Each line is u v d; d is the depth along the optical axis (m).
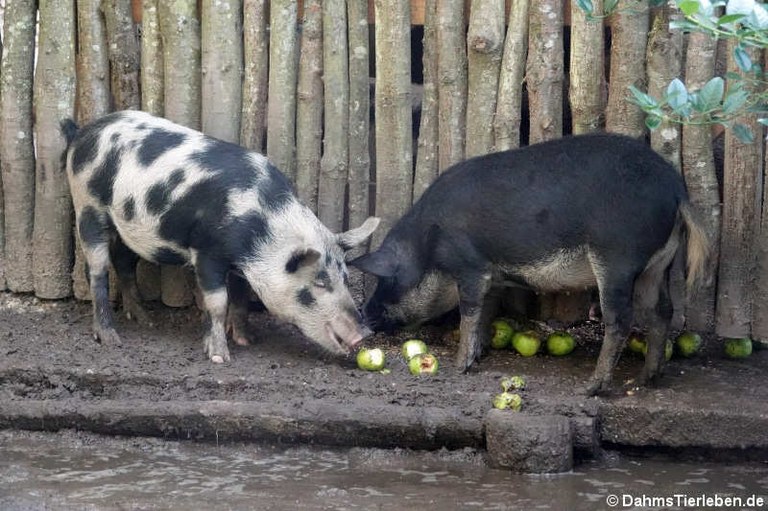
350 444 8.15
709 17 6.18
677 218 8.36
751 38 6.07
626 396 8.25
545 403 8.11
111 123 9.52
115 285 10.69
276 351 9.52
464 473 7.72
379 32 9.89
